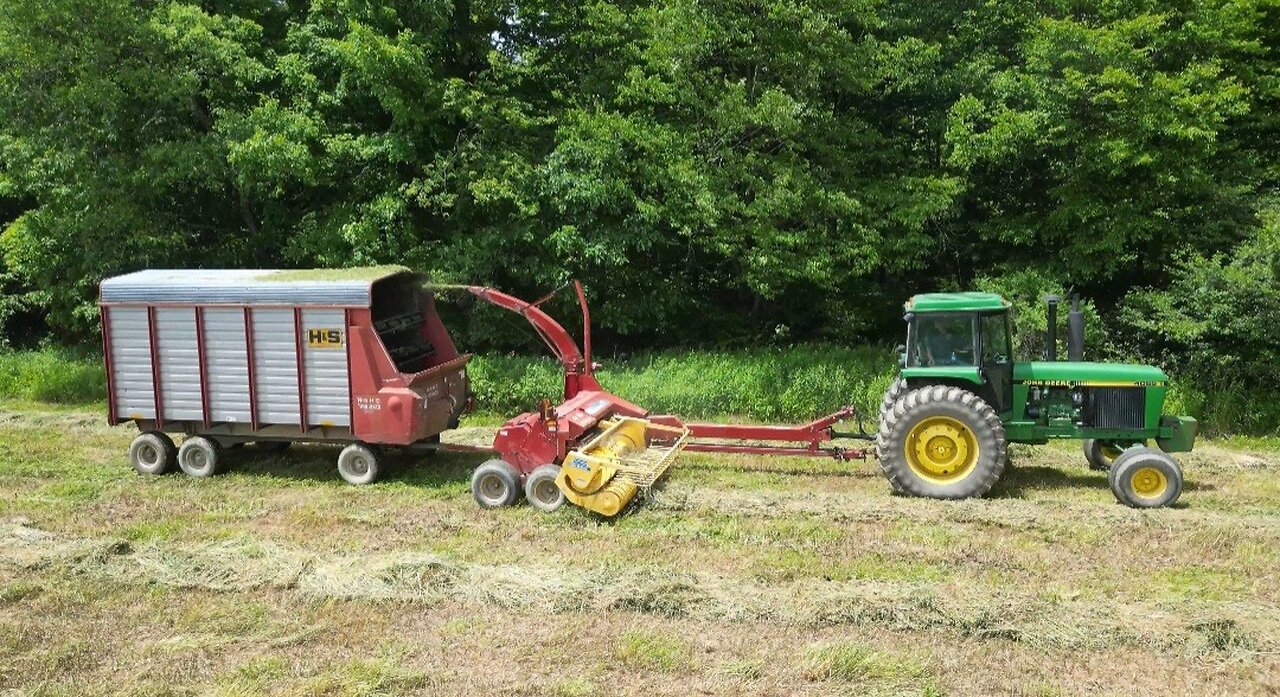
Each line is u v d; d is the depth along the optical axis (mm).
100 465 10578
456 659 5844
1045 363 9461
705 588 6672
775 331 15812
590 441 8844
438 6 13641
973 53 15188
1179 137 12359
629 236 13023
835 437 9688
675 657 5773
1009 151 13273
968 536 7785
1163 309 12352
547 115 14422
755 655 5801
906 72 13758
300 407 9617
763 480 9594
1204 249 13484
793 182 12688
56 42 13172
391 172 13906
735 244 13344
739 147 13352
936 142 15180
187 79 13133
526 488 8703
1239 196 13539
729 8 12898
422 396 9547
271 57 14227
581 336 15758
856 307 16109
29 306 17641
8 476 10055
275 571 7133
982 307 9000
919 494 8828
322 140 13352
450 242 14141
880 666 5598
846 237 13273
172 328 9805
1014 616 6141
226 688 5504
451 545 7770
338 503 9062
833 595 6473
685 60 12594
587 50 14711
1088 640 5852
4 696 5445
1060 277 13648
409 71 13023
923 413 8766
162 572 7176
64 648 6012
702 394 12477
